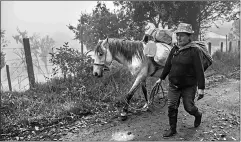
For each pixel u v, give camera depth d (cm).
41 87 568
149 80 611
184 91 309
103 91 537
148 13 1180
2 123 388
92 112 450
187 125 361
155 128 361
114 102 491
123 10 1126
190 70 294
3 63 1011
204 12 1297
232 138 310
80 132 364
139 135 340
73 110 443
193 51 286
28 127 388
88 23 1015
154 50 390
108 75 591
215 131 334
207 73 820
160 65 402
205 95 539
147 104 451
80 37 1017
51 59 580
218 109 432
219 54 1099
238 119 376
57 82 584
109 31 973
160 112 433
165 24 1239
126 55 412
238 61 967
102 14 986
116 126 381
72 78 589
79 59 585
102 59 408
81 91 513
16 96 523
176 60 301
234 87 596
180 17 1207
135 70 405
